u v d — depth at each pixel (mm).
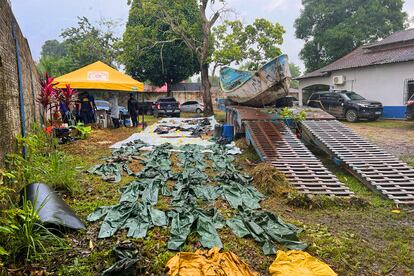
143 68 28609
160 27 26125
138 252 3576
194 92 36250
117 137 12352
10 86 5699
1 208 3729
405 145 10344
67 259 3477
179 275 3086
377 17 28141
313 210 5242
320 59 32344
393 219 4922
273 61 11633
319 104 19438
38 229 3598
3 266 3094
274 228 4348
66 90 11469
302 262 3480
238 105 13352
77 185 5746
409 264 3646
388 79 18828
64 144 10203
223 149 9562
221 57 21891
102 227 4199
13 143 5484
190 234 4102
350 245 4043
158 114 23703
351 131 8992
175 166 7867
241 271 3246
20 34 8023
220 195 5691
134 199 5293
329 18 30828
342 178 7039
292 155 7477
